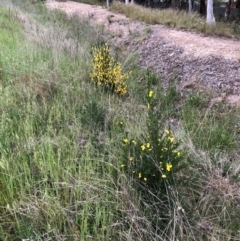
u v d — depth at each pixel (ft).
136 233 7.42
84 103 13.75
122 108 14.12
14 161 9.05
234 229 8.16
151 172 8.70
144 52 26.43
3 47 18.90
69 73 16.49
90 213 7.82
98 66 16.67
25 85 14.47
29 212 7.52
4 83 14.64
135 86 17.92
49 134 11.11
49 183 8.86
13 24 25.90
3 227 7.45
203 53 23.58
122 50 27.09
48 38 21.56
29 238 6.97
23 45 19.40
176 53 24.31
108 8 43.11
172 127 13.15
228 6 58.75
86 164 9.43
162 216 8.20
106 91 16.40
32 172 8.94
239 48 24.70
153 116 9.99
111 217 7.70
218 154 11.32
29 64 16.47
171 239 7.40
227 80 19.45
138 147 9.15
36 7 40.01
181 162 9.80
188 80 20.12
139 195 8.52
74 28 29.35
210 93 18.08
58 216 7.60
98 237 7.13
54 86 14.83
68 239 7.23
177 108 16.21
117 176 9.16
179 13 37.09
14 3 39.73
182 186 9.14
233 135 13.12
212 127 13.60
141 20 35.17
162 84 19.94
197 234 7.91
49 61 17.06
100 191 8.43
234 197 9.07
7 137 10.17
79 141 10.86
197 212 8.36
